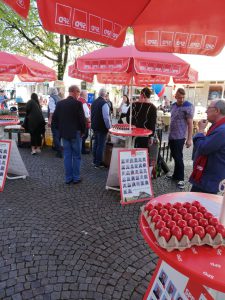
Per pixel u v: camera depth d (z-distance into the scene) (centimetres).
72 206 388
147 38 217
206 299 140
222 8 200
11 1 130
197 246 137
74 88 449
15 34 884
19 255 270
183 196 201
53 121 468
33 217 349
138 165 420
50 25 160
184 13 207
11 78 727
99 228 330
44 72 549
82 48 987
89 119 712
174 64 374
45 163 606
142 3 190
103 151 591
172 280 166
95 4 175
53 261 263
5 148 447
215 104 266
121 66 357
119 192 448
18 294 221
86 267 257
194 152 296
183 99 483
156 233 139
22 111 837
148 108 508
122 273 253
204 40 222
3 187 441
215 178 276
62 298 219
